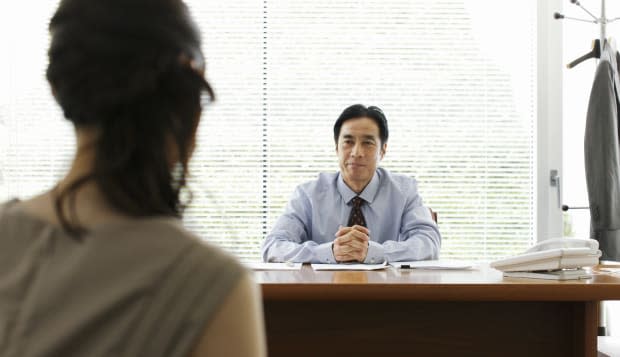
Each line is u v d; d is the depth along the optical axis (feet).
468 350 5.09
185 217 1.65
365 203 8.04
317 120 10.37
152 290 1.43
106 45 1.48
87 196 1.53
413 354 5.07
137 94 1.47
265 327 5.08
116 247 1.47
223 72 10.37
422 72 10.34
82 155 1.55
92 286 1.43
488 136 10.35
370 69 10.34
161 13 1.55
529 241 10.36
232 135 10.36
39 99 10.32
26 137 10.29
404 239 7.81
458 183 10.34
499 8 10.39
